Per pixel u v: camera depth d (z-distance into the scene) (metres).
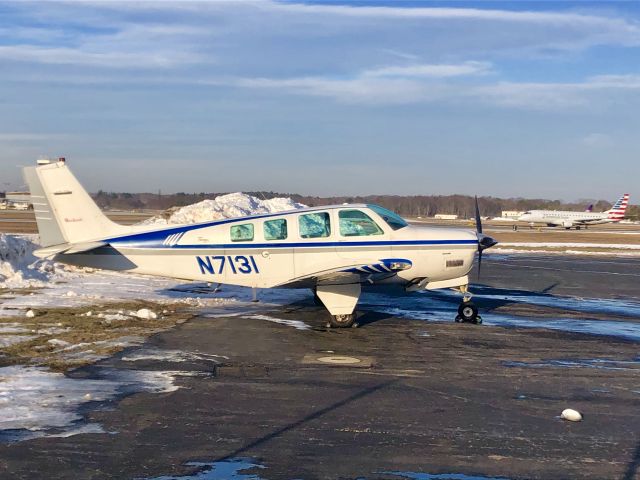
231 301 14.58
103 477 4.93
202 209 24.77
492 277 22.08
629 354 9.88
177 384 7.57
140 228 12.38
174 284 17.22
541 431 6.18
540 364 9.06
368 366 8.70
